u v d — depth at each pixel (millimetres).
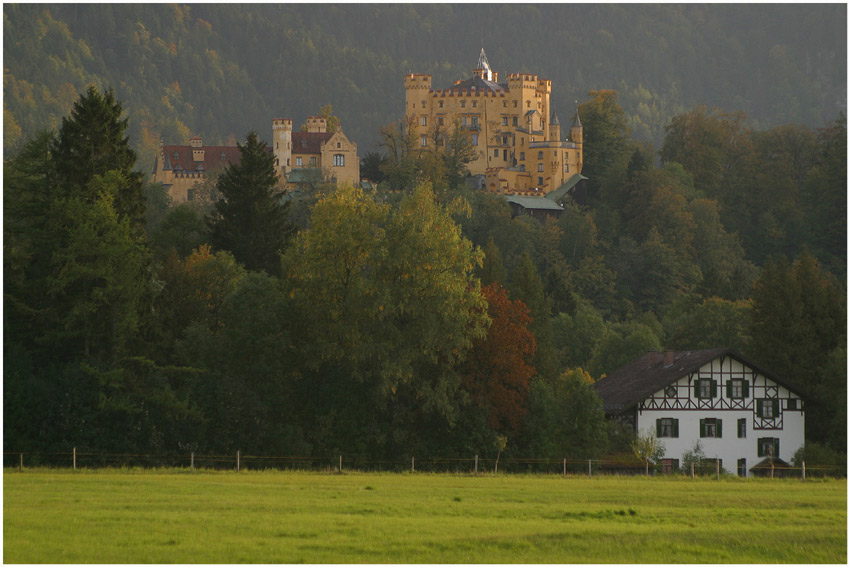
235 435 167625
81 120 184000
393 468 167250
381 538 80688
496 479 134875
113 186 173625
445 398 172375
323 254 178875
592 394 181875
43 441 158000
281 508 93688
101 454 158000
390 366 168875
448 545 79000
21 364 162625
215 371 172625
